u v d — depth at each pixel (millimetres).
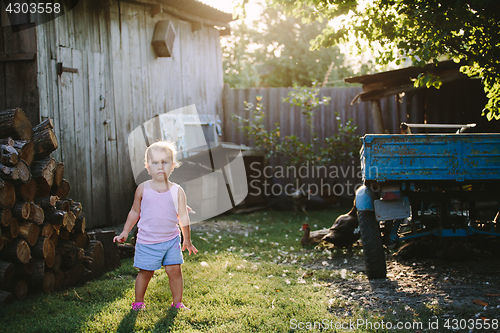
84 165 6379
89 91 6566
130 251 5055
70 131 6074
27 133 3518
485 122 7195
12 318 2885
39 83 5406
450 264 4629
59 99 5855
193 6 8938
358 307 3275
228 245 5859
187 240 3283
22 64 5395
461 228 4613
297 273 4402
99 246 4184
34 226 3342
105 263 4344
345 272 4277
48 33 5656
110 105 7062
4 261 3156
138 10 7941
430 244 5020
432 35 4215
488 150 4129
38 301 3240
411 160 4117
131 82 7656
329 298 3520
